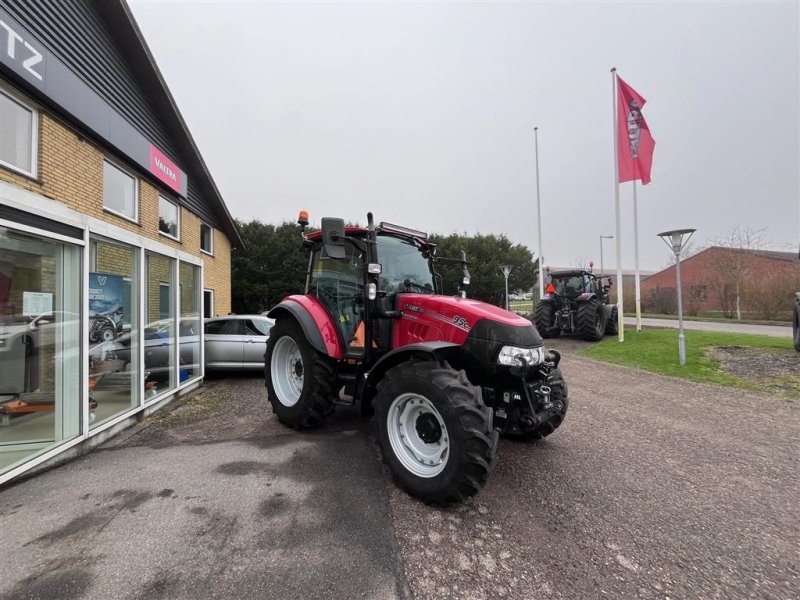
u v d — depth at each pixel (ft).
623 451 12.40
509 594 6.38
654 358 27.27
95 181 21.89
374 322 12.44
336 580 6.61
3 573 6.79
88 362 13.35
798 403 17.37
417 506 9.06
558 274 40.01
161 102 29.63
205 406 18.37
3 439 11.30
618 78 35.88
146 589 6.39
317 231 15.44
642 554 7.46
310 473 10.74
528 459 11.76
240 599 6.16
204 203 41.37
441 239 92.02
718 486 10.17
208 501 9.23
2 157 16.49
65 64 18.89
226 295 49.93
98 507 9.02
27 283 12.12
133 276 16.80
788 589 6.57
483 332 10.13
